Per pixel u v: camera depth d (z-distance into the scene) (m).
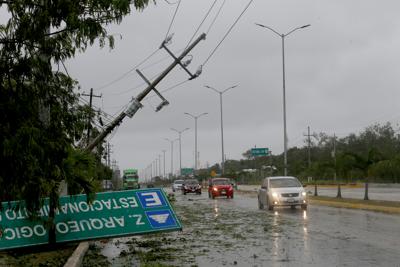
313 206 32.72
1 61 6.12
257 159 120.06
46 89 6.38
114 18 6.53
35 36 6.16
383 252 12.62
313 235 16.52
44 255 12.76
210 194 50.03
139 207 14.19
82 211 13.66
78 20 6.24
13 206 7.25
